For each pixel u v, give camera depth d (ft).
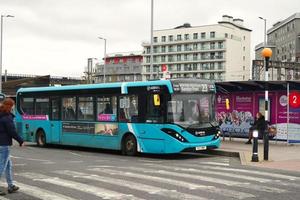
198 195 30.86
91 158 60.13
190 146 58.59
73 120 73.31
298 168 47.50
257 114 75.25
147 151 61.11
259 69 208.85
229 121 82.12
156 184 35.58
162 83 59.52
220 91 81.97
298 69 223.71
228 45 463.83
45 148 78.28
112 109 66.44
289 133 73.56
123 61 513.86
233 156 62.69
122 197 30.14
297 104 73.15
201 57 472.85
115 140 65.77
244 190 33.06
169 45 488.02
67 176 40.40
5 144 32.24
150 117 60.85
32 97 82.43
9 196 30.94
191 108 59.88
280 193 31.99
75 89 73.05
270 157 57.52
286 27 469.98
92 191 32.48
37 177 39.86
